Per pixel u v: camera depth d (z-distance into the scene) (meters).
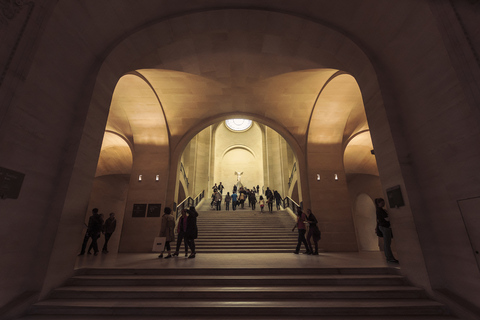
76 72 4.16
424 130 3.83
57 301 3.27
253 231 9.85
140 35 5.03
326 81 7.68
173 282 3.86
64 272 3.76
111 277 3.95
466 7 3.11
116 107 8.67
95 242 7.37
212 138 24.09
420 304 3.20
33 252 3.38
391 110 4.40
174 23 5.12
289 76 7.54
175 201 9.65
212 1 4.85
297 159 9.75
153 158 9.52
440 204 3.55
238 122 26.95
